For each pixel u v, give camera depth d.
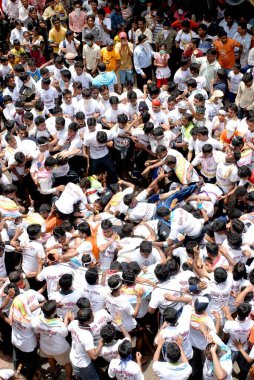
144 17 13.49
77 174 9.82
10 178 10.04
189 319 6.22
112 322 6.53
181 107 10.07
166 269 6.60
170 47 12.88
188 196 8.59
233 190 8.60
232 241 7.16
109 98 10.34
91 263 7.14
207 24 13.20
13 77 11.24
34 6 14.53
